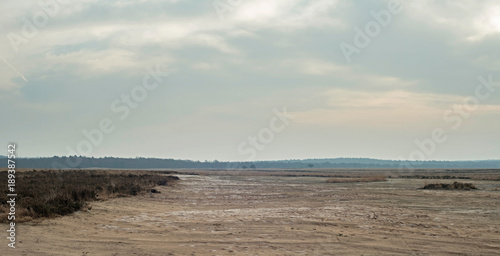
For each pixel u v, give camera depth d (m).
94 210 21.27
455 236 15.34
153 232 15.80
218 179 84.25
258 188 51.75
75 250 11.98
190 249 12.62
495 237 15.14
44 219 16.98
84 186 30.14
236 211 23.89
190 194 39.38
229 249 12.70
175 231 16.11
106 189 32.41
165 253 11.95
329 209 24.89
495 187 51.34
